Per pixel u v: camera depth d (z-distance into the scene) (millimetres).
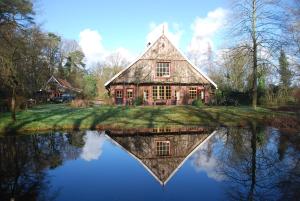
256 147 14406
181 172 10312
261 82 40250
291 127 20672
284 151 13438
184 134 18547
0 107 28141
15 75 21672
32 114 26125
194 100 39438
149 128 21047
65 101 54406
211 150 13789
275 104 36375
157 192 8414
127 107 33906
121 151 13609
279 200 7723
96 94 61031
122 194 8227
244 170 10453
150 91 40031
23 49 24203
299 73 29281
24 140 16391
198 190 8531
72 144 15281
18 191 8508
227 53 33500
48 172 10383
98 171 10484
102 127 21250
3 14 22250
